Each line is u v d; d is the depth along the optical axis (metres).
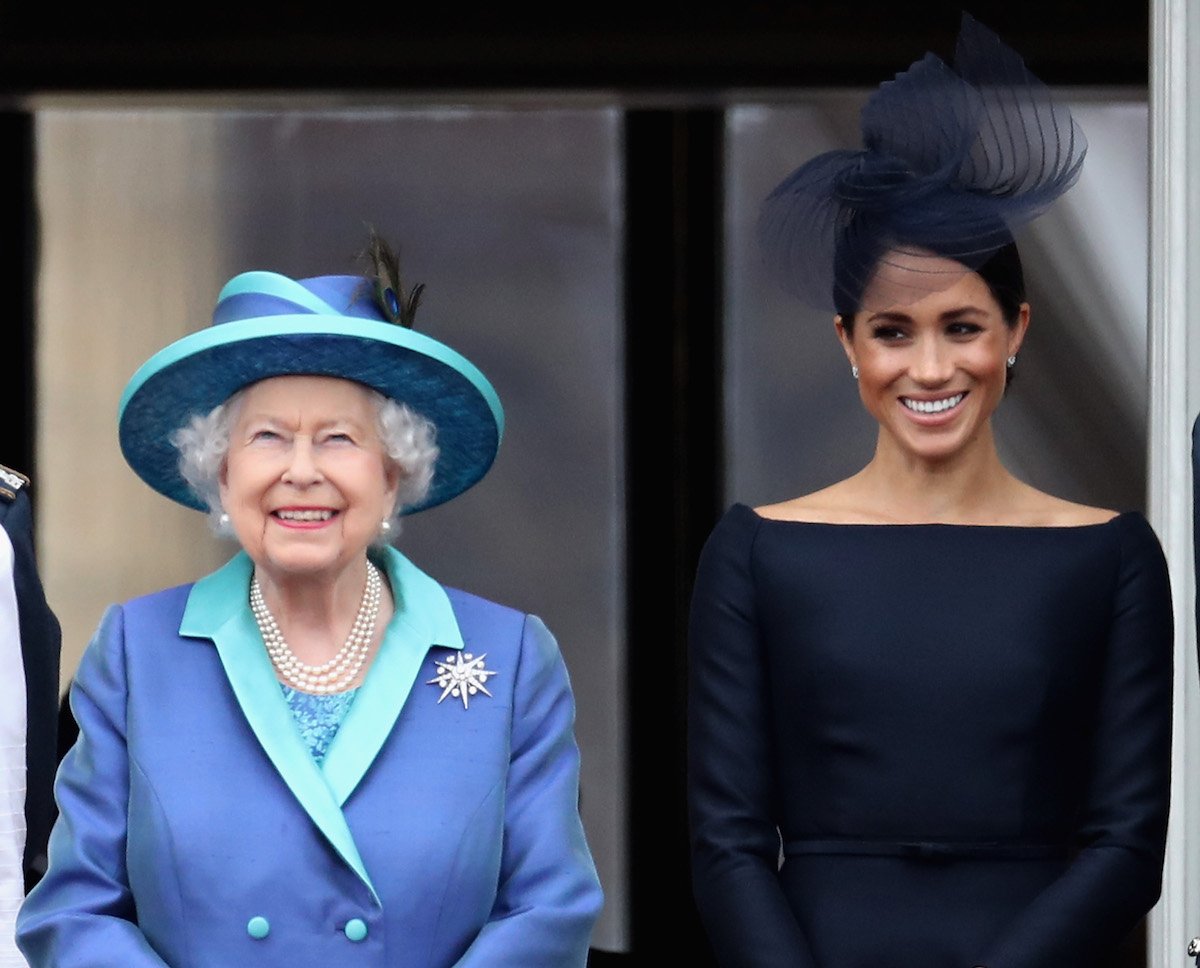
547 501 26.30
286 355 14.68
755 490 26.20
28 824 18.06
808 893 16.66
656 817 26.09
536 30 26.34
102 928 14.52
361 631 15.29
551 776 15.34
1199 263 21.97
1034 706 16.62
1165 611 17.12
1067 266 25.67
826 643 16.83
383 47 26.42
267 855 14.51
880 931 16.41
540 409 26.36
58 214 26.62
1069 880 16.22
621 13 26.23
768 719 17.05
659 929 26.02
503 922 14.83
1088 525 17.28
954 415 17.12
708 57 26.23
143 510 26.44
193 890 14.46
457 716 15.08
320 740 14.97
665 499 26.22
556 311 26.38
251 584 15.48
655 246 26.30
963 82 17.42
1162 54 22.16
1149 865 16.42
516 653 15.46
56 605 26.38
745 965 16.20
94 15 26.41
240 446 14.88
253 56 26.47
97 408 26.55
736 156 26.30
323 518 14.80
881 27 26.08
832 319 26.14
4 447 26.52
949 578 16.95
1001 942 16.06
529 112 26.47
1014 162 17.17
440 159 26.50
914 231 16.98
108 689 15.05
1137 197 25.75
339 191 26.55
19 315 26.59
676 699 26.16
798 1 26.19
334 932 14.48
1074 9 25.86
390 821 14.65
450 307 26.42
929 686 16.67
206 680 14.99
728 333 26.23
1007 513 17.45
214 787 14.62
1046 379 25.61
